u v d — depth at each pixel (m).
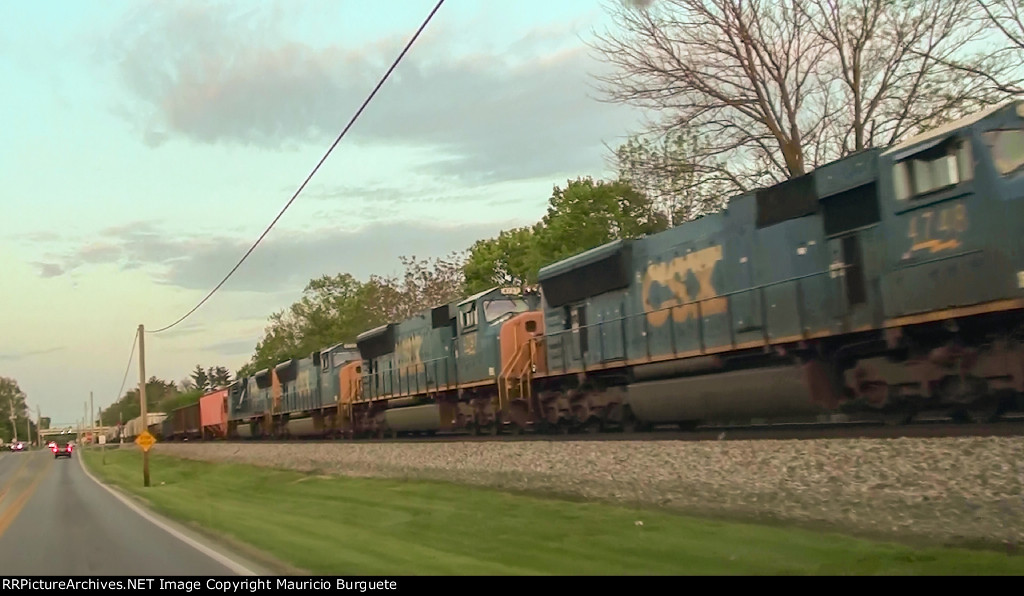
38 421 185.62
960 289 14.30
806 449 14.23
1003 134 14.05
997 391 14.24
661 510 13.85
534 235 52.19
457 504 17.27
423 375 33.59
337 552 12.18
